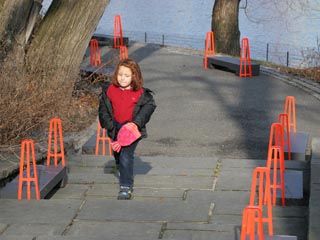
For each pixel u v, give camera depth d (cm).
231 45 2531
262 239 497
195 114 1348
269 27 3347
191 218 654
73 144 1072
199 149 1102
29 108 971
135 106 754
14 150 912
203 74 1808
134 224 628
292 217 673
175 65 1959
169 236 598
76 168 924
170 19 4497
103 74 1574
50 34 1325
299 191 747
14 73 1055
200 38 3272
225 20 2519
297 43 3033
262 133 1204
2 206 682
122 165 757
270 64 2108
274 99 1484
